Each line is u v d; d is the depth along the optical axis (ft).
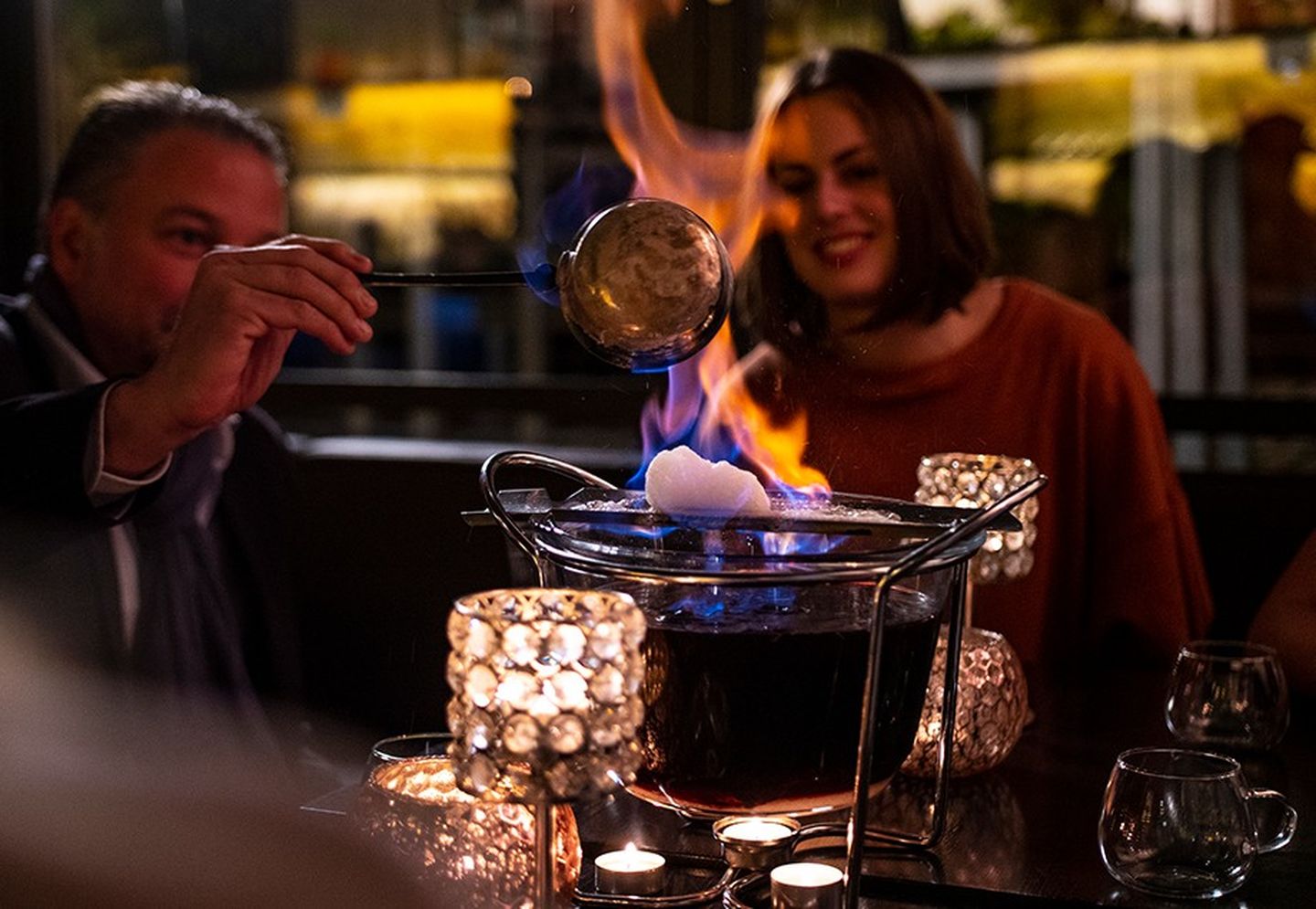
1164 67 7.00
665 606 2.28
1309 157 6.88
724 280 2.65
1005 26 7.16
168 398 3.43
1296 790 3.19
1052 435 5.81
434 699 6.52
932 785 3.11
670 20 7.03
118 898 1.28
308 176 8.68
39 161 7.91
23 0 7.79
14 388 4.75
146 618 4.73
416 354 8.56
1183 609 5.71
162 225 4.81
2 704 4.28
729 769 2.26
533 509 2.56
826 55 5.90
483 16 8.18
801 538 2.36
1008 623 5.69
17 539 3.80
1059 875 2.55
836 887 2.18
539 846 2.01
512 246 8.39
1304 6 6.76
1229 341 7.07
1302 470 6.52
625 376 7.48
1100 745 3.49
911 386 5.70
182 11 8.28
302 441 7.65
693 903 2.43
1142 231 7.14
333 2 8.43
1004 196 7.30
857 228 5.68
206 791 1.42
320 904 1.31
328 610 6.72
